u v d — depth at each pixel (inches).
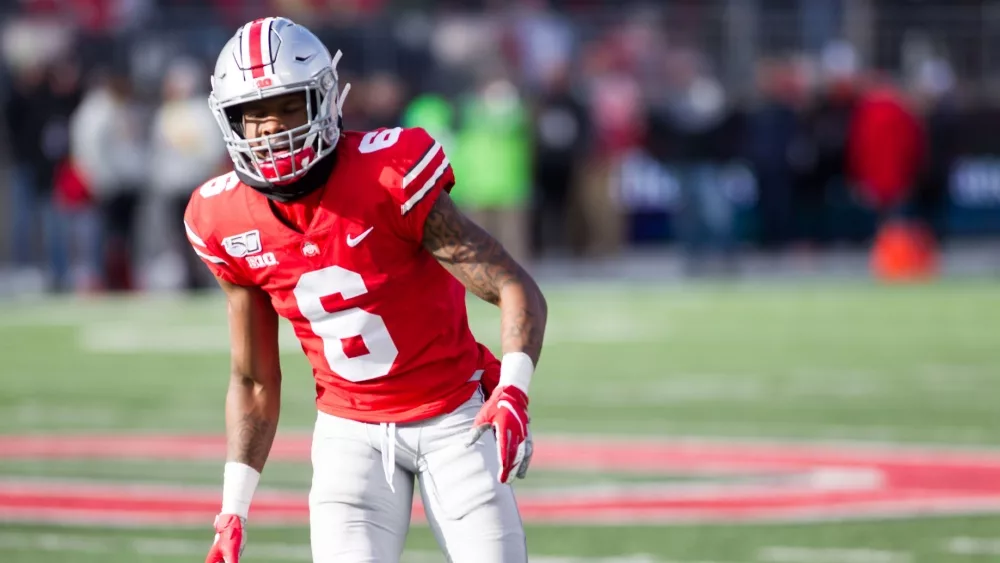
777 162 2391.7
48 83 2159.2
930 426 1114.1
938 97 2544.3
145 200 2154.3
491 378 500.4
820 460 986.1
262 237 476.7
